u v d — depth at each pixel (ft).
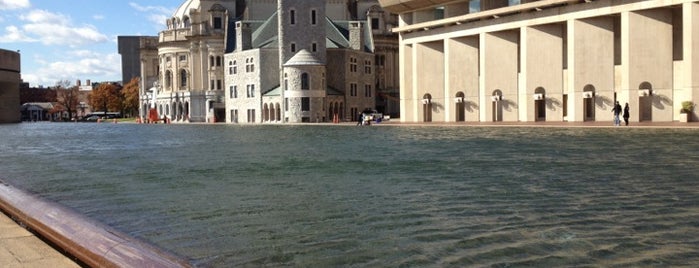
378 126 245.45
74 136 204.54
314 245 38.14
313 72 346.74
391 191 59.62
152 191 63.16
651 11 188.55
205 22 456.04
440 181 66.08
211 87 448.65
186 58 466.29
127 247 24.93
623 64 192.75
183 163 94.27
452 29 249.55
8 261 26.03
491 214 46.60
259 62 368.48
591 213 46.03
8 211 37.45
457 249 36.32
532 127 187.21
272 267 33.53
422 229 41.91
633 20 190.29
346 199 55.42
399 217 46.32
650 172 69.00
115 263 23.52
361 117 268.21
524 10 218.38
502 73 233.55
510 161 85.20
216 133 212.02
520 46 230.89
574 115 207.00
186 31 464.24
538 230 40.68
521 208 48.80
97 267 24.45
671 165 75.25
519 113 226.38
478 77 248.32
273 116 362.53
